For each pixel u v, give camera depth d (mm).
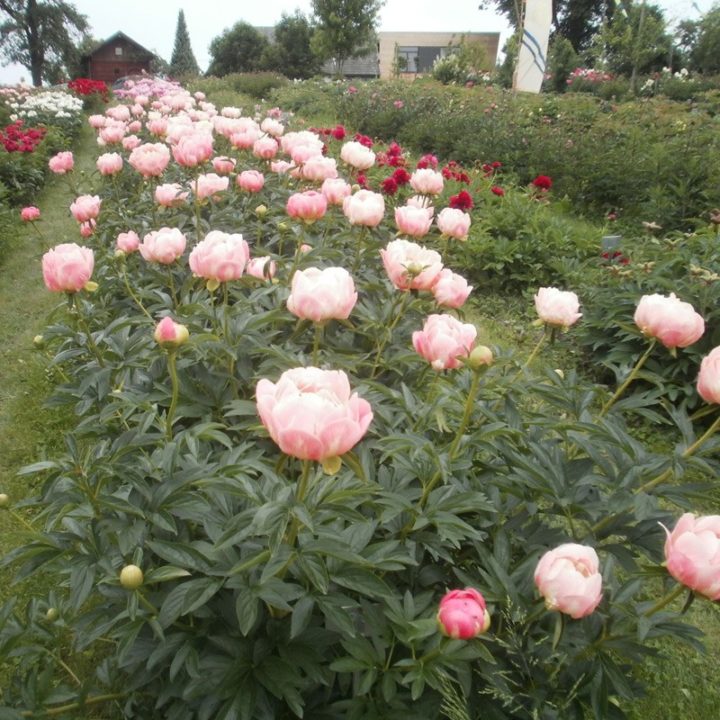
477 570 1982
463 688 1573
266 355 2588
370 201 2973
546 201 8430
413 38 48500
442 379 2254
